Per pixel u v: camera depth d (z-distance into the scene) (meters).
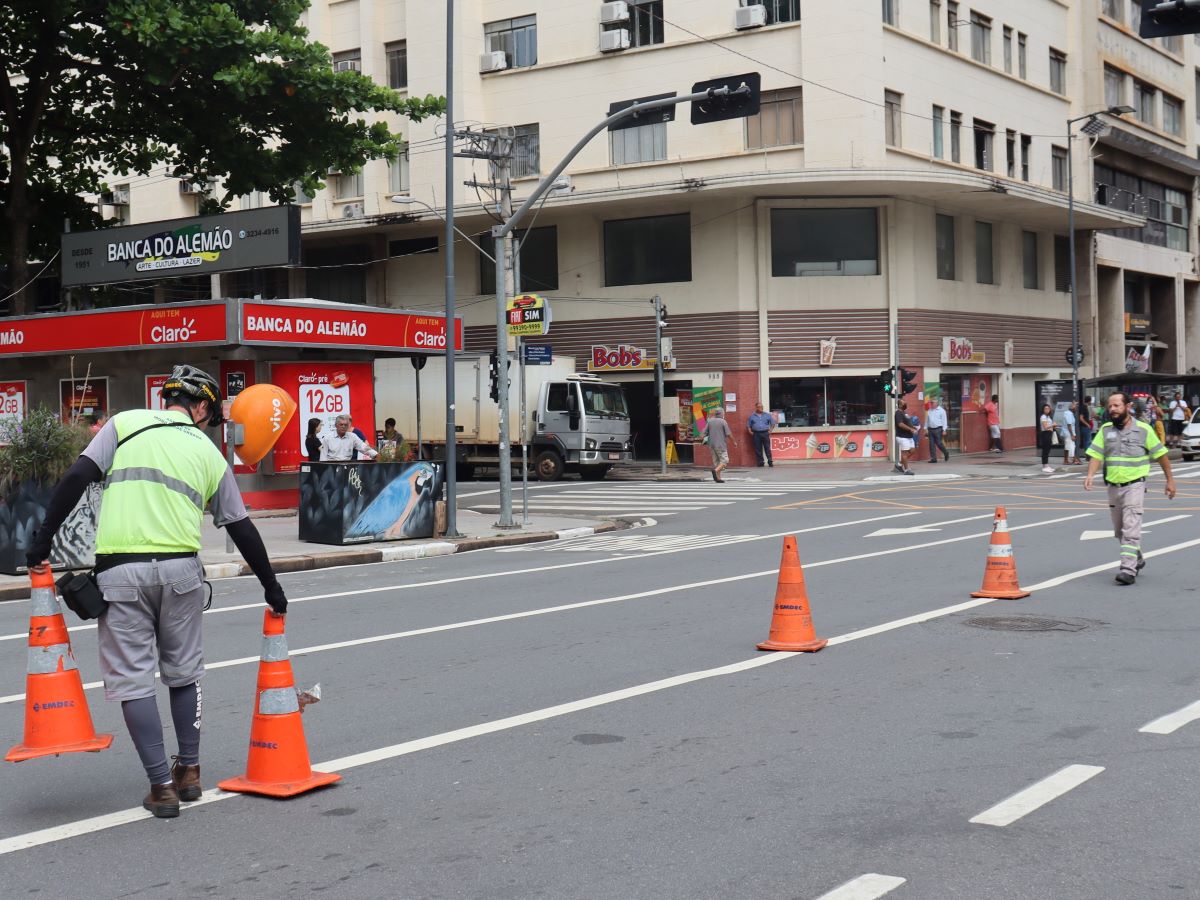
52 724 5.95
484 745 6.64
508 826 5.29
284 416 19.27
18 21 26.31
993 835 5.06
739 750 6.45
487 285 41.69
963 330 41.31
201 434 5.73
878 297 38.44
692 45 37.91
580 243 40.19
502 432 21.09
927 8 39.16
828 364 38.09
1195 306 57.53
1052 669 8.40
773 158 36.91
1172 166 54.19
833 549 16.66
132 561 5.46
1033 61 44.88
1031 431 45.69
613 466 38.22
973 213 42.06
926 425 38.44
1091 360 48.50
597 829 5.23
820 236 38.25
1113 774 5.91
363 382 24.33
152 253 26.08
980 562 14.67
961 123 40.50
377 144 28.33
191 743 5.75
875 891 4.45
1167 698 7.50
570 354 40.47
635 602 11.98
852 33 35.94
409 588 13.56
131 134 29.66
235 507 5.76
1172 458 41.56
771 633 9.34
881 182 35.78
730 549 17.12
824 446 38.59
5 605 12.98
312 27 42.75
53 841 5.20
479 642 9.83
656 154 38.50
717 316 38.28
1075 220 45.09
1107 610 10.88
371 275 43.44
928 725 6.91
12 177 27.80
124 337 23.08
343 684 8.27
